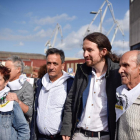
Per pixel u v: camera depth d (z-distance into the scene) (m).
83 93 2.40
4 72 2.17
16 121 2.19
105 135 2.32
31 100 2.96
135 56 1.86
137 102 1.79
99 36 2.32
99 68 2.38
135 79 1.87
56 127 2.76
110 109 2.21
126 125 1.85
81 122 2.40
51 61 2.84
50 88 2.85
